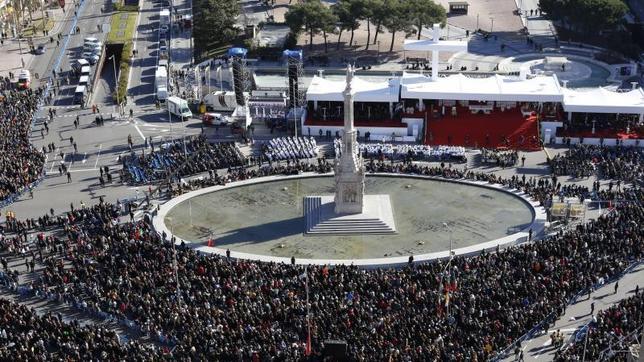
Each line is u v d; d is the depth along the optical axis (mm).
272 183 190000
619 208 165375
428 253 158125
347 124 165500
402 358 115375
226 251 157625
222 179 189250
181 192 184625
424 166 196250
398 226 170250
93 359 119625
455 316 127000
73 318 138000
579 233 152875
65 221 170125
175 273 138750
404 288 135750
